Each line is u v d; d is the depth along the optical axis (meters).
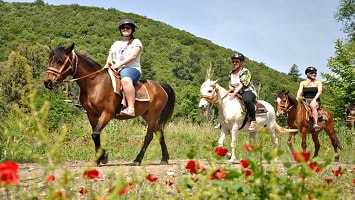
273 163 3.20
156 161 11.34
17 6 114.12
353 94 28.47
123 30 9.24
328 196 3.25
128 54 9.18
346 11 39.38
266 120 11.27
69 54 8.68
